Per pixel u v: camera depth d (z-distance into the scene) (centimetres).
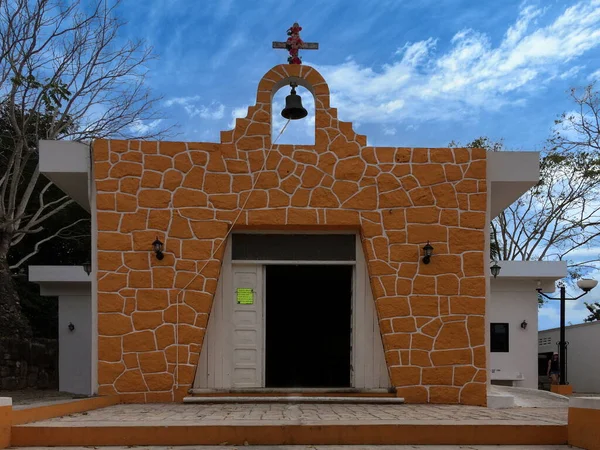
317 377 1342
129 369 838
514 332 1798
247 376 884
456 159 904
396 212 890
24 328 1462
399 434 566
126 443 555
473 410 769
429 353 862
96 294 852
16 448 545
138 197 870
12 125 1480
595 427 528
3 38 1373
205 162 884
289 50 930
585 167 2489
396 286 874
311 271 1192
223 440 558
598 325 2056
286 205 882
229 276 897
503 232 2823
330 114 907
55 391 1421
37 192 1852
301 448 544
